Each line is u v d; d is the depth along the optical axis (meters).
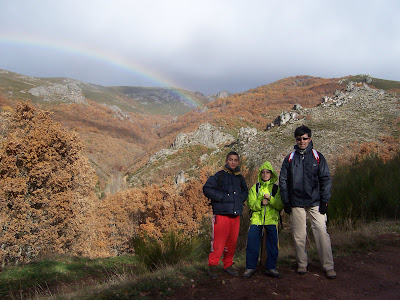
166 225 27.62
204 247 6.70
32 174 17.42
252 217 3.89
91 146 117.56
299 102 152.88
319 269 3.86
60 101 184.75
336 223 7.05
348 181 8.45
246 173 7.30
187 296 3.18
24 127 20.09
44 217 17.95
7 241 16.39
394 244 4.75
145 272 5.05
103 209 32.44
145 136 163.12
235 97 192.25
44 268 9.58
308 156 3.60
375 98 87.50
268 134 74.44
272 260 3.65
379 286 3.22
